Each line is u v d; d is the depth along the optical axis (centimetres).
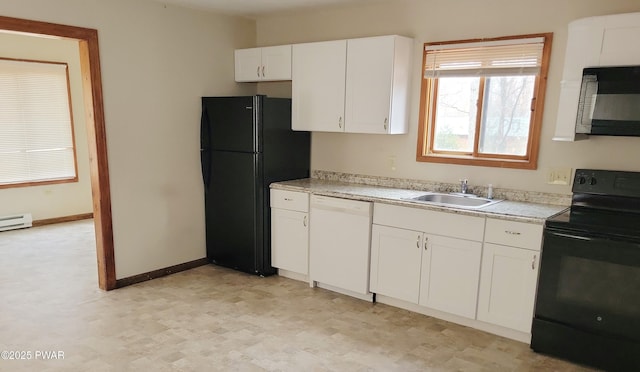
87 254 473
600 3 296
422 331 314
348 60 373
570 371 266
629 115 265
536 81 328
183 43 409
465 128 368
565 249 265
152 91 390
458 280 313
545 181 328
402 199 336
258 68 436
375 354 282
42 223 600
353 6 400
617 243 248
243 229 416
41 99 590
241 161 405
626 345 254
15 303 347
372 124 368
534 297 285
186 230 433
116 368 260
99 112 355
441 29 360
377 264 351
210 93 438
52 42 593
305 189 384
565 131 291
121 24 363
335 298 370
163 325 315
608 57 270
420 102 376
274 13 434
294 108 415
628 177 290
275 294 377
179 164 420
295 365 268
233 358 274
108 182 368
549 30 316
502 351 288
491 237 295
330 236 373
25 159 585
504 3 330
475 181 360
